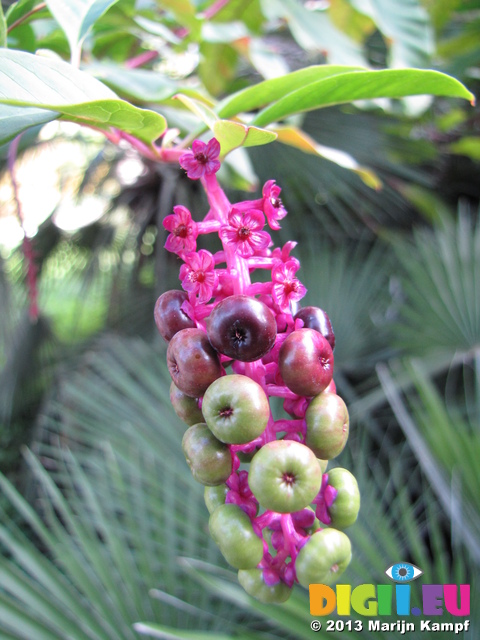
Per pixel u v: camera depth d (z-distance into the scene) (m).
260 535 0.07
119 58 0.19
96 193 0.41
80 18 0.10
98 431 0.26
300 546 0.07
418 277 0.28
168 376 0.28
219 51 0.21
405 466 0.28
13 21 0.11
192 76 0.25
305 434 0.07
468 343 0.26
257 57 0.18
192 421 0.07
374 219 0.37
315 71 0.10
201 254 0.07
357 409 0.26
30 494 0.33
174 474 0.22
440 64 0.27
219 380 0.07
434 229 0.37
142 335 0.38
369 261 0.33
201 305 0.07
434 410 0.18
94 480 0.23
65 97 0.07
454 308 0.26
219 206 0.08
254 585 0.07
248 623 0.20
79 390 0.29
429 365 0.26
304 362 0.07
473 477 0.17
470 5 0.28
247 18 0.21
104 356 0.31
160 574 0.19
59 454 0.27
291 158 0.31
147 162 0.37
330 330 0.08
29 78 0.07
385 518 0.20
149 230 0.43
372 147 0.32
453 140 0.39
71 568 0.17
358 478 0.21
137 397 0.26
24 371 0.37
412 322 0.29
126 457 0.23
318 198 0.35
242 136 0.08
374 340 0.30
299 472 0.06
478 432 0.18
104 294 0.43
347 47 0.19
